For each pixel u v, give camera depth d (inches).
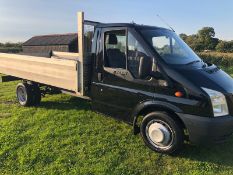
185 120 185.5
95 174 175.3
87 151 204.7
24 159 193.3
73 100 338.0
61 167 183.3
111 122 262.5
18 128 248.7
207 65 219.3
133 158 195.3
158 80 195.9
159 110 202.1
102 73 231.3
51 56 355.6
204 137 181.5
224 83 194.4
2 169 183.3
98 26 233.8
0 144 218.1
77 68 240.1
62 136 231.3
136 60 207.8
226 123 180.5
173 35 235.1
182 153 201.3
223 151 206.1
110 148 209.5
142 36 206.5
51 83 275.1
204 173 175.6
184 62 205.8
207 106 179.8
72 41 495.8
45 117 276.5
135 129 215.2
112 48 223.1
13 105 325.4
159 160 192.9
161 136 196.7
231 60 993.5
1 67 354.9
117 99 222.8
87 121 265.4
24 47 644.1
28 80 318.3
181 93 187.0
